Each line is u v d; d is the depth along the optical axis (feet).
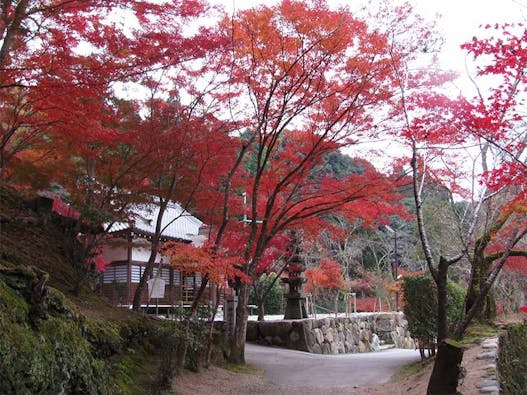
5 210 33.63
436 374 22.76
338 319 65.46
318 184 40.29
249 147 39.65
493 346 27.76
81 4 23.22
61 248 34.24
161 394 24.88
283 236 57.16
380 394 28.66
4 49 21.70
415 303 36.60
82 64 25.81
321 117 37.35
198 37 29.50
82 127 28.32
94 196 34.55
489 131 24.95
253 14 32.48
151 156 34.81
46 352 16.46
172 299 63.67
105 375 20.81
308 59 34.17
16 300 16.51
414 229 93.09
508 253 25.20
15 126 30.91
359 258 109.09
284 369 40.83
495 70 23.08
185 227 79.25
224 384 31.50
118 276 63.52
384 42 32.76
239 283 44.11
